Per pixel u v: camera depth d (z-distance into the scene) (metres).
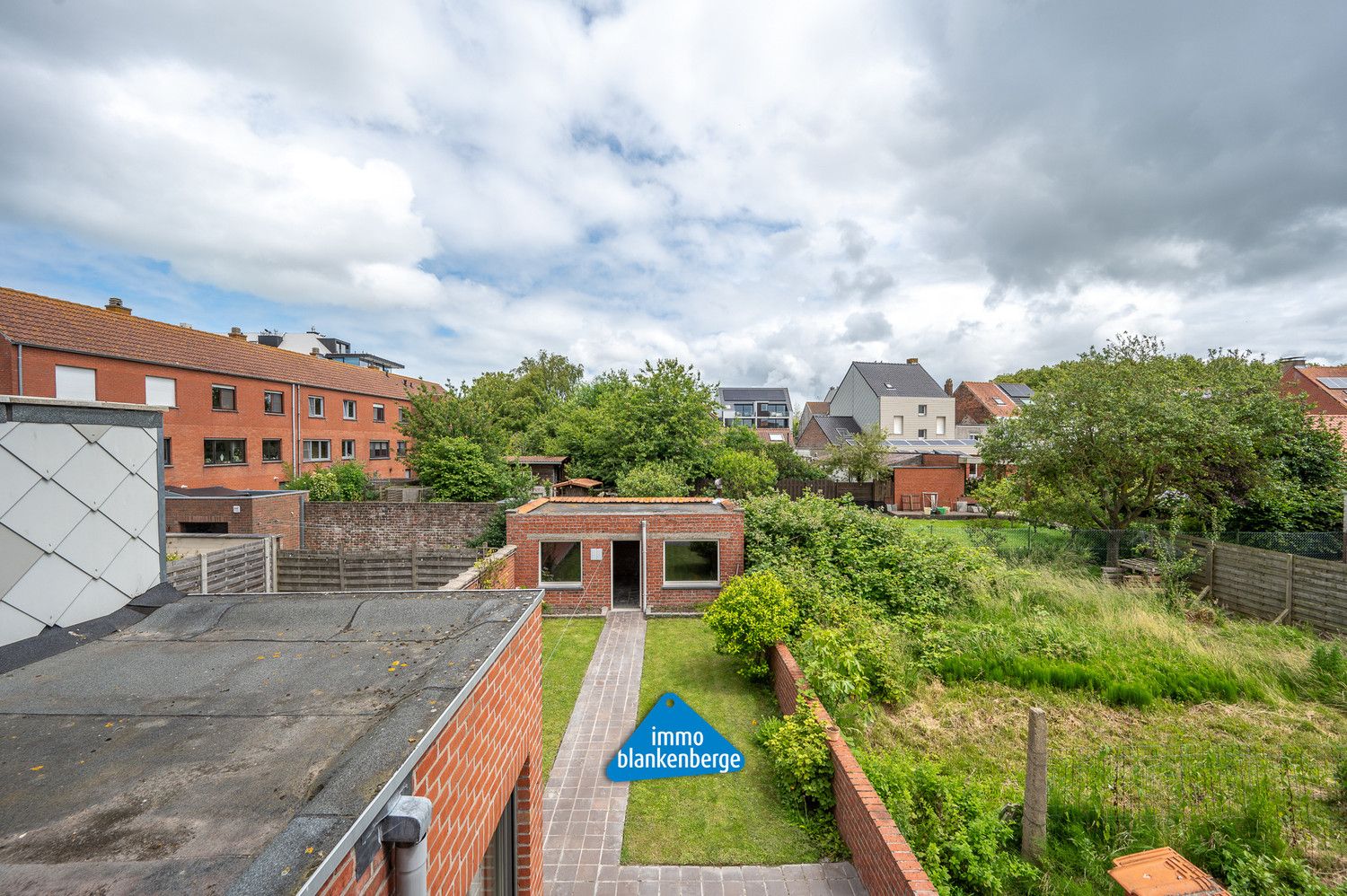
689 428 23.64
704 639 10.91
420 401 22.61
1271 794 6.00
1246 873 4.99
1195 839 5.48
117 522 3.29
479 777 2.63
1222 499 14.62
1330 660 8.94
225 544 12.15
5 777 1.77
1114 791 5.99
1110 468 15.45
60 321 18.22
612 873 5.14
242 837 1.52
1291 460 15.41
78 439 3.07
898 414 42.25
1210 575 12.95
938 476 27.20
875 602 11.17
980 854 4.98
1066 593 12.16
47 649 2.77
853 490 27.64
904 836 4.99
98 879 1.36
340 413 29.44
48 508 2.89
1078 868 5.21
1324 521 14.73
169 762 1.85
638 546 13.17
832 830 5.61
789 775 6.11
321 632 3.08
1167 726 7.74
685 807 6.06
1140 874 4.66
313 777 1.78
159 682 2.47
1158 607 11.95
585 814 5.96
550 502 14.95
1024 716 7.98
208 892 1.32
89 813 1.60
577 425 29.77
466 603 3.44
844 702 7.51
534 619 3.84
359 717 2.16
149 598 3.41
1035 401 16.78
